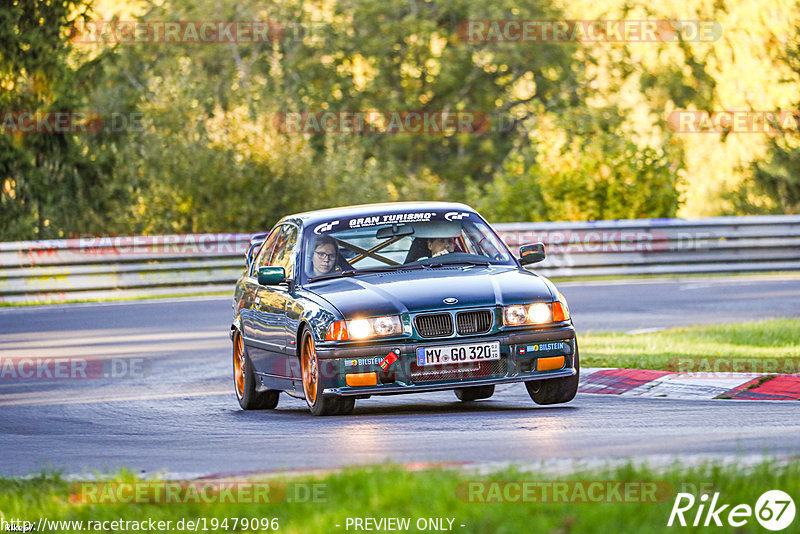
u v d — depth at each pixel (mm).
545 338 34375
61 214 134625
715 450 25312
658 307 71250
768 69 173250
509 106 186000
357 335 33594
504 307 34250
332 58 182625
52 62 132875
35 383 49531
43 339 65438
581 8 188625
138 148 136125
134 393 45531
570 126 129875
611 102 179625
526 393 41000
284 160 127500
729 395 37219
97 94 154875
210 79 158375
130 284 91000
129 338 64438
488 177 183250
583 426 30516
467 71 185625
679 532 17578
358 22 183750
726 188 169875
